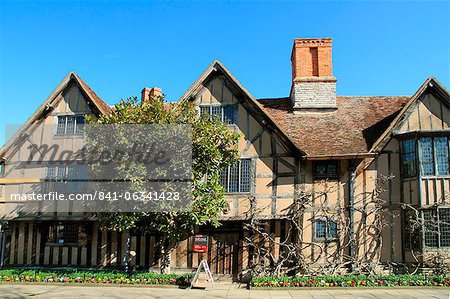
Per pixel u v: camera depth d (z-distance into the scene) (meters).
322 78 14.77
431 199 12.02
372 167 12.66
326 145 12.85
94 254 13.66
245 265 12.80
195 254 13.16
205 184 11.56
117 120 11.37
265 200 12.87
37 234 14.09
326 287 11.03
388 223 12.36
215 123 12.12
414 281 11.12
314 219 12.47
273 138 13.19
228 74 13.56
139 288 11.45
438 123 12.55
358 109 14.70
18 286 11.77
